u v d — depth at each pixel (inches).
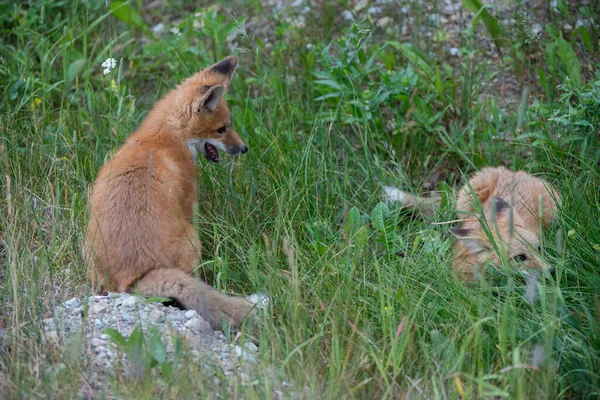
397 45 547.8
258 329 353.1
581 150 459.2
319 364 331.0
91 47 636.7
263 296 362.3
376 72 583.8
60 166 461.1
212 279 417.4
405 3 641.0
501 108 553.0
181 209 411.5
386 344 330.6
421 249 410.9
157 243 377.4
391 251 403.2
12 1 636.1
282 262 406.9
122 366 312.5
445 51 601.6
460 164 533.0
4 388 294.7
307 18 646.5
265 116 532.7
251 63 614.5
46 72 577.3
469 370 323.3
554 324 332.5
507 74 578.9
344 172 487.8
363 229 389.1
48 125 511.5
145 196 384.5
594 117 460.4
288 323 347.6
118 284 377.1
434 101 555.5
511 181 450.0
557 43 514.9
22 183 442.6
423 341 332.8
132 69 606.2
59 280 385.4
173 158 424.8
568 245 396.2
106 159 451.8
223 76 466.9
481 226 404.5
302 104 557.0
